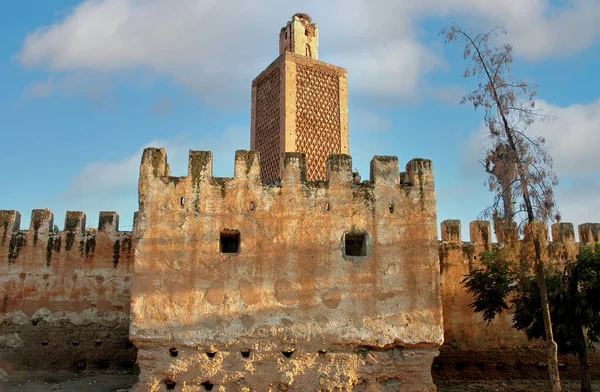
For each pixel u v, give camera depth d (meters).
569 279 16.98
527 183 14.83
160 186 14.40
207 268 14.09
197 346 13.55
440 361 19.81
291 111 25.72
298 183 14.96
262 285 14.17
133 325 13.44
